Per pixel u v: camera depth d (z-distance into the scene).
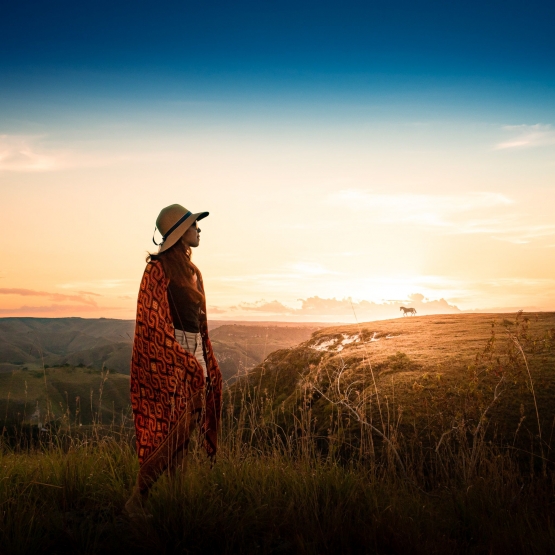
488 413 6.26
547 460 4.86
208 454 3.95
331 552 3.14
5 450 4.80
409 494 4.14
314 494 3.67
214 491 3.64
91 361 154.62
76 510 3.75
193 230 3.90
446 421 6.01
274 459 4.50
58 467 4.26
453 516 3.71
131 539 3.14
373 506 3.58
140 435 3.56
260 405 5.77
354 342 14.17
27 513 3.36
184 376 3.52
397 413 6.70
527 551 3.10
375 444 5.98
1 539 2.99
